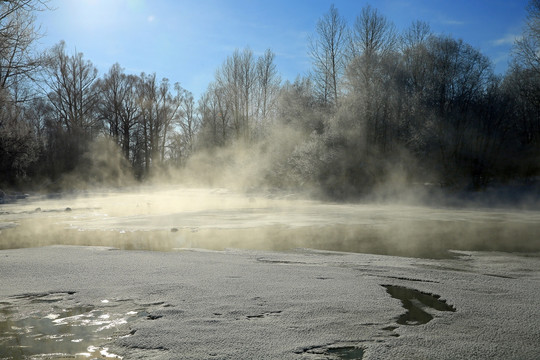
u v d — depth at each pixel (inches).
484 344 142.0
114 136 2044.8
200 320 165.5
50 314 177.5
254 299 192.7
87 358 135.0
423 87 1175.6
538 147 1074.1
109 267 260.5
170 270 252.8
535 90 1059.3
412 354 134.4
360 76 1214.9
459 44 1158.3
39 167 1524.4
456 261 297.1
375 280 231.0
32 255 302.2
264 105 1812.3
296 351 136.9
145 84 2121.1
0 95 869.2
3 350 142.2
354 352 137.2
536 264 287.6
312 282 225.0
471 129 1068.5
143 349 139.7
